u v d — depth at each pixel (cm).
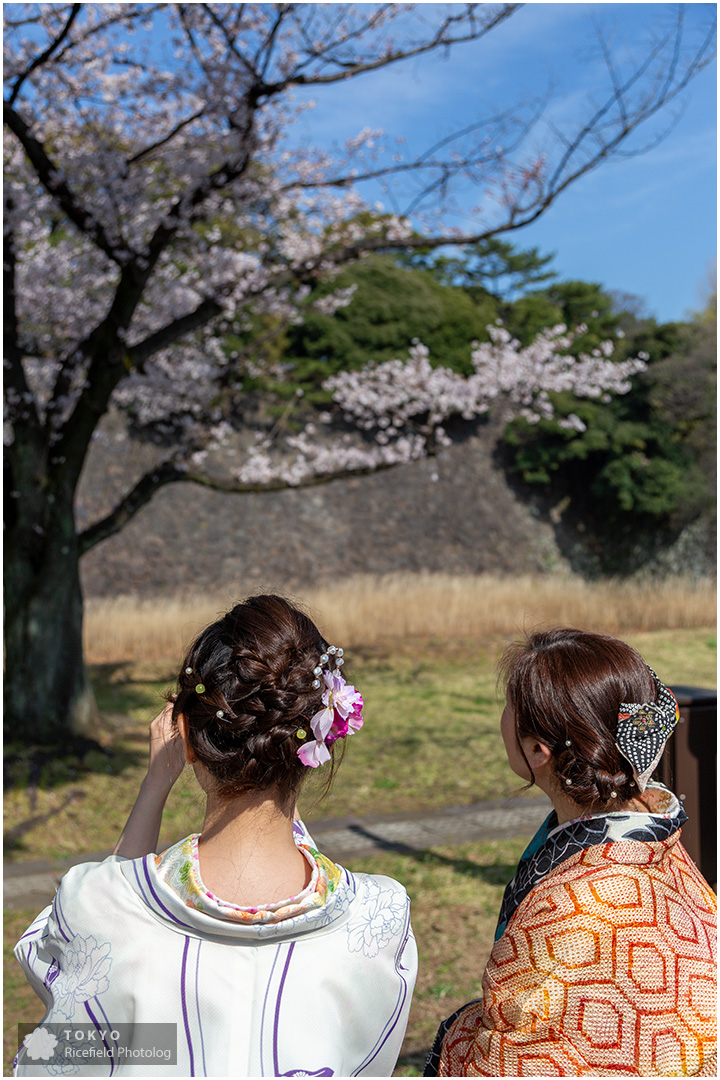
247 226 921
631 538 2444
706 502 2372
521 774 126
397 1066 286
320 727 101
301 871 104
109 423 1848
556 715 117
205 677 104
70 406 782
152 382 1047
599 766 114
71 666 725
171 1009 92
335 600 1534
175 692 117
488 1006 108
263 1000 94
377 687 1070
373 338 2209
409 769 722
